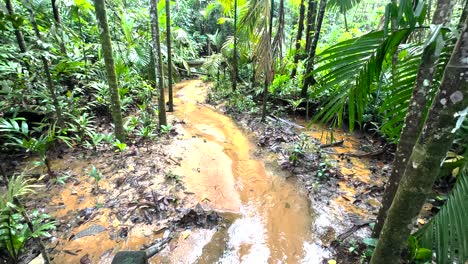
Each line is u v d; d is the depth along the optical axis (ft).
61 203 9.26
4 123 10.25
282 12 14.29
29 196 9.49
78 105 15.16
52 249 7.47
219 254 7.68
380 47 4.83
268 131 16.46
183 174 11.37
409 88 5.86
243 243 8.13
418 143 3.57
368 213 9.39
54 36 10.65
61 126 12.57
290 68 21.30
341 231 8.54
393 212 4.04
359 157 13.58
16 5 13.94
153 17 14.03
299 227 8.81
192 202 9.66
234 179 11.46
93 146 12.83
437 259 5.17
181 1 39.19
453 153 8.50
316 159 13.12
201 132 16.48
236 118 19.33
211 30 43.45
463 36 2.95
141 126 15.83
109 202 9.40
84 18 21.70
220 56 27.32
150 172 11.28
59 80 15.24
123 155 12.46
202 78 32.32
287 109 19.53
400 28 4.70
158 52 14.62
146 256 6.64
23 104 12.76
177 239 8.05
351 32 21.39
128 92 19.90
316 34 17.04
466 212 5.00
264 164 12.92
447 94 3.12
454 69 3.03
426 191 3.66
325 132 16.70
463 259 4.78
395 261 4.36
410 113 5.65
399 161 6.11
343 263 7.31
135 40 22.91
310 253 7.77
